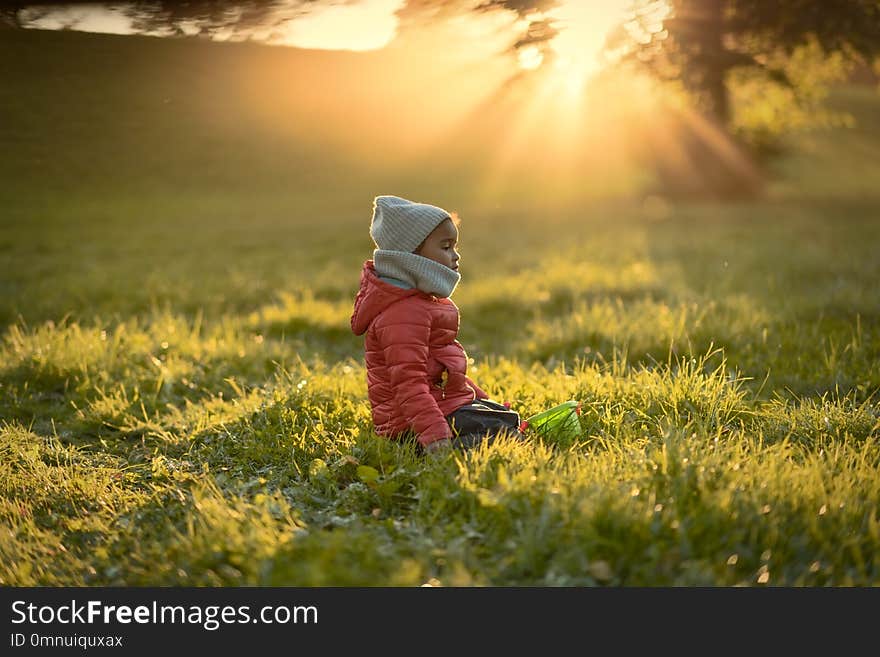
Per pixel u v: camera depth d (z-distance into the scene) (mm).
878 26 13094
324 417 4129
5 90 9289
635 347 5574
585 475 2912
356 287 9891
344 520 2877
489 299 8766
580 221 19531
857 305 6684
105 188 13422
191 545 2695
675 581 2326
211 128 11781
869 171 35938
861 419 3764
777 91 20250
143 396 5090
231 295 9734
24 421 4781
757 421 3949
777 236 14000
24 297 9055
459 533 2662
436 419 3287
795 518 2621
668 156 26938
